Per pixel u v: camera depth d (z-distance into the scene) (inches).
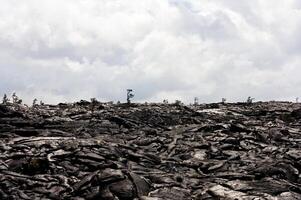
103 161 1016.9
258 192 853.8
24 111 2069.4
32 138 1217.4
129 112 2177.7
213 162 1164.5
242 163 1167.0
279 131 1721.2
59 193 813.9
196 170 1107.9
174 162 1163.3
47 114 2032.5
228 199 800.9
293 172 1075.9
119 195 792.9
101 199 786.8
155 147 1378.0
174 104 2714.1
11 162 979.3
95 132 1553.9
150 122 1902.1
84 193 812.6
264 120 2161.7
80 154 1035.9
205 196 840.3
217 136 1529.3
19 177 876.0
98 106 2501.2
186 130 1662.2
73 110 2278.5
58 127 1625.2
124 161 1073.5
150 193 824.9
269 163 1128.8
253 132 1621.6
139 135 1544.0
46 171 952.3
